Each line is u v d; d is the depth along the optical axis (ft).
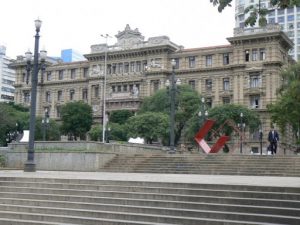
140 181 51.90
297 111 164.35
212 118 221.46
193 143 226.17
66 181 55.52
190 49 285.43
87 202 48.44
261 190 45.62
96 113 303.89
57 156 111.24
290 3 40.40
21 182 56.80
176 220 40.88
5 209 49.57
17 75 347.77
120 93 298.15
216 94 272.72
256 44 258.98
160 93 242.37
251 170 89.56
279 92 186.50
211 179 61.93
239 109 223.92
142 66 296.71
